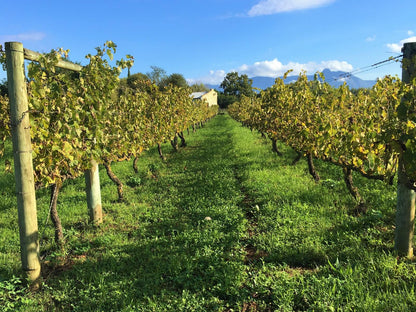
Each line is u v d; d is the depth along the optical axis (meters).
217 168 9.50
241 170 9.07
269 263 3.68
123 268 3.73
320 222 4.75
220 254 4.00
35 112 3.39
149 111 9.88
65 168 4.38
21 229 3.29
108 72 4.87
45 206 6.35
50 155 3.87
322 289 2.97
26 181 3.24
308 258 3.79
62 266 3.94
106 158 6.09
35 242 3.37
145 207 6.21
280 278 3.29
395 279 3.09
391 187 6.07
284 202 5.74
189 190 7.25
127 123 7.43
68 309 3.02
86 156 4.70
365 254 3.60
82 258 4.10
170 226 5.11
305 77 7.84
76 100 4.16
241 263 3.72
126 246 4.38
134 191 7.47
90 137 4.62
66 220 5.52
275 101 9.57
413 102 3.02
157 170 9.88
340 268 3.32
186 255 3.99
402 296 2.78
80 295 3.18
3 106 3.87
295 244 4.17
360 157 4.36
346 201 5.63
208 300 3.04
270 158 10.57
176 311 2.88
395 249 3.73
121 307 2.96
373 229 4.37
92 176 5.31
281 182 7.22
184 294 3.10
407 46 3.30
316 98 6.48
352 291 2.88
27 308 2.93
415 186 3.36
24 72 3.13
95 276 3.51
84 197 6.95
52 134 3.83
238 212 5.56
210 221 5.22
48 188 7.77
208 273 3.50
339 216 4.98
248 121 18.44
